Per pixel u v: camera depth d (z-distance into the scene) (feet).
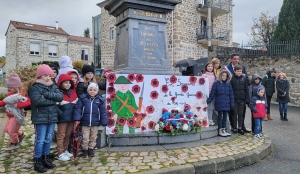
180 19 59.52
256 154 14.48
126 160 13.15
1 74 114.11
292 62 40.68
